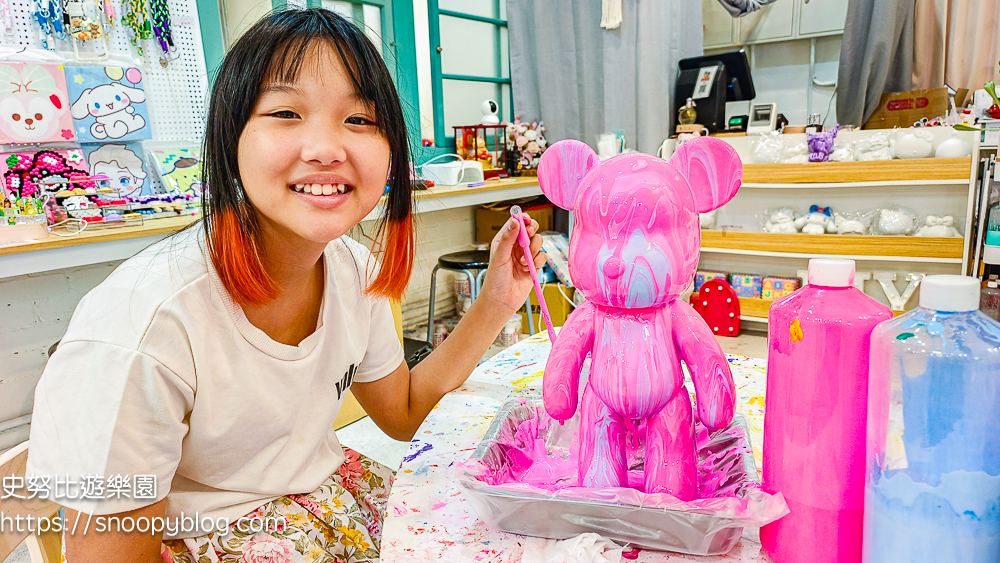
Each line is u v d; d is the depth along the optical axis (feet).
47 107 5.90
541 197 11.02
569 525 1.94
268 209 1.97
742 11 10.15
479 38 11.21
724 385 1.96
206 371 2.18
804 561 1.72
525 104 11.31
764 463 1.85
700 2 10.18
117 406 1.98
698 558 1.89
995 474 1.36
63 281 6.45
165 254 2.23
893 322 1.47
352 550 2.58
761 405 2.90
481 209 11.25
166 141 6.89
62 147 6.16
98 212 5.67
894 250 8.10
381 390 3.03
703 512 1.74
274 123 1.90
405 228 2.44
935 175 7.74
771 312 1.77
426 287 10.74
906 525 1.42
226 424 2.31
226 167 2.01
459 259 8.78
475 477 2.05
